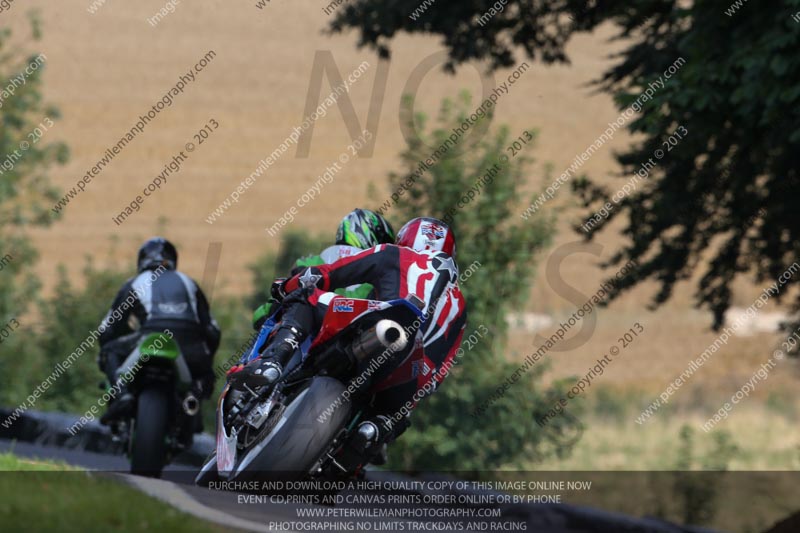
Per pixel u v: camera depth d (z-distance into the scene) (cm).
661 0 4125
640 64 4253
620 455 5725
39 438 4712
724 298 4625
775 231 4225
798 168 3812
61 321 5909
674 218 4175
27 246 6350
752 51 3228
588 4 4531
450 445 4275
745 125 3478
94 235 15550
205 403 5144
